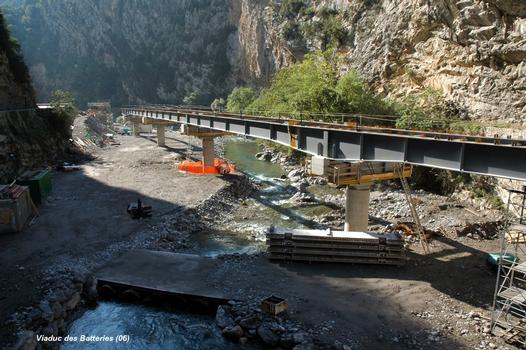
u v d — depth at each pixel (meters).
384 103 50.41
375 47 58.53
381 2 60.25
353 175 26.84
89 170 53.47
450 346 17.08
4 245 27.47
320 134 27.39
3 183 39.81
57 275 22.92
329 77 64.50
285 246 25.64
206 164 52.16
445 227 30.84
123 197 39.81
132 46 187.38
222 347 18.12
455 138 20.69
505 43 38.19
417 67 51.16
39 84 198.12
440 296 21.06
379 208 36.72
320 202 40.19
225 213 37.62
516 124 37.09
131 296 22.28
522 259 24.27
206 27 163.12
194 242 30.64
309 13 83.75
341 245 25.14
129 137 93.75
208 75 159.75
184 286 22.34
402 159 22.28
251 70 127.44
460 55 43.88
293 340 17.44
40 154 54.16
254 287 22.25
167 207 36.56
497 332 17.77
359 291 21.75
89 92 190.00
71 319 20.50
